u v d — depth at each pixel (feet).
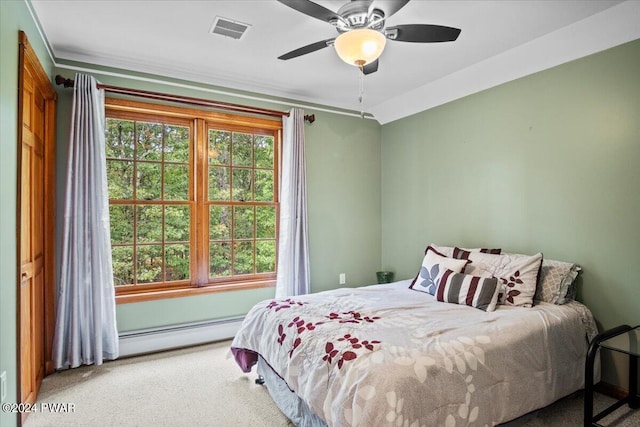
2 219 5.54
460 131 11.44
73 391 8.05
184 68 10.44
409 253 13.35
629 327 7.33
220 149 11.64
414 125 13.14
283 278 11.82
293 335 6.68
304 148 12.59
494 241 10.42
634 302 7.64
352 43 6.33
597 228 8.22
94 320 9.08
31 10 7.15
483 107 10.75
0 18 5.44
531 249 9.50
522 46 9.02
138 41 8.81
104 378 8.68
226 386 8.36
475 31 8.30
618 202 7.88
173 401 7.68
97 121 9.29
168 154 10.87
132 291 10.29
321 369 5.66
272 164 12.58
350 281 13.87
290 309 7.78
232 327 11.49
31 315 7.50
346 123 13.84
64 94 9.32
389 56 9.63
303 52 7.36
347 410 4.89
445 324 6.70
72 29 8.21
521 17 7.73
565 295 8.15
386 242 14.43
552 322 7.09
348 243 13.83
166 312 10.52
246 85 11.71
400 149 13.75
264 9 7.42
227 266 11.68
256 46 9.09
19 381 6.20
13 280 6.06
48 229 8.86
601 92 8.14
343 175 13.73
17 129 6.27
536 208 9.40
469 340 5.98
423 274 9.71
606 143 8.06
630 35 7.61
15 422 6.06
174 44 8.96
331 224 13.46
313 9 6.11
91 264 9.13
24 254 6.93
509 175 10.03
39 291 8.32
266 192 12.43
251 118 11.85
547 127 9.17
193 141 11.20
